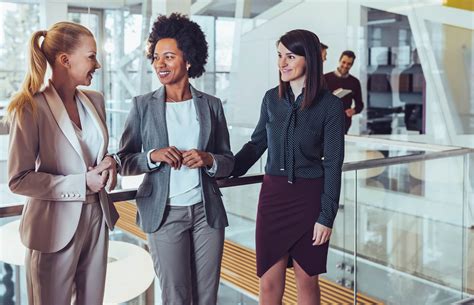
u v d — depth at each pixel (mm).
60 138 1540
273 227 2115
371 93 6926
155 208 1845
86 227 1616
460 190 4148
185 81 1904
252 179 2328
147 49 1923
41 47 1562
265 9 7926
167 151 1772
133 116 1921
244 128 5406
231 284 2785
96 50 1614
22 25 8484
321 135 2033
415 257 3996
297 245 2090
